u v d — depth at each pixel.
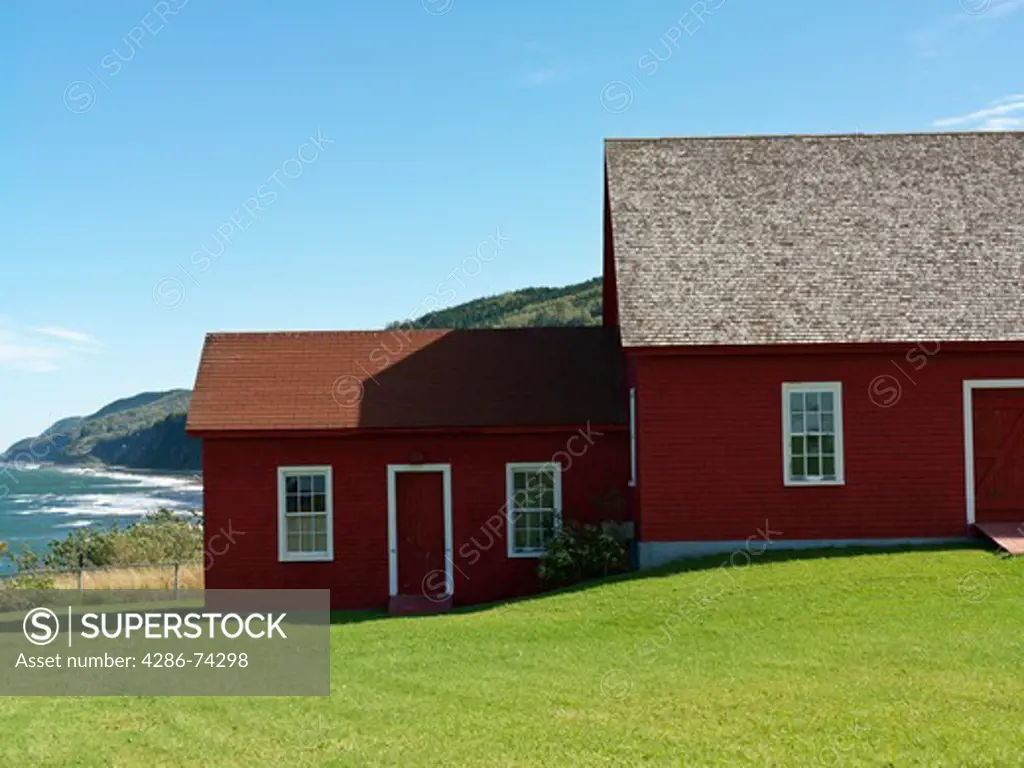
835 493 21.66
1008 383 21.80
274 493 23.19
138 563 30.84
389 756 10.94
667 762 10.41
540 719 12.04
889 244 23.52
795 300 22.28
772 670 13.76
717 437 21.66
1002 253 23.23
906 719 11.36
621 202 24.55
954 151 25.53
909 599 17.44
